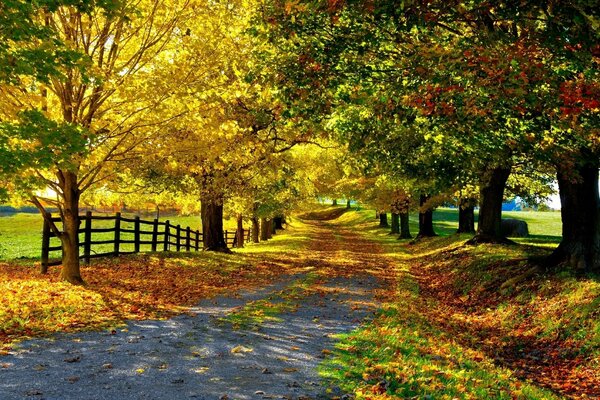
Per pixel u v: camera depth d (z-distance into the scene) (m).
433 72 8.73
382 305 13.41
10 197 13.02
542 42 7.84
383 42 10.50
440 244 30.31
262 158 23.89
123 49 14.74
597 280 12.16
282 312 11.88
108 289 13.81
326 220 98.12
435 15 8.15
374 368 7.17
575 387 8.11
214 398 5.81
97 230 18.75
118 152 14.62
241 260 23.78
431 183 20.28
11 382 6.21
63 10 13.34
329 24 10.12
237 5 15.98
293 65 10.55
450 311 14.32
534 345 10.69
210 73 14.88
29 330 9.04
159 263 19.80
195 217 66.31
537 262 15.46
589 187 13.70
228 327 9.98
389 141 17.02
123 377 6.54
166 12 14.39
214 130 14.57
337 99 10.89
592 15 6.65
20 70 8.66
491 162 15.74
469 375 7.36
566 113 7.68
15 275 15.62
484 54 7.80
